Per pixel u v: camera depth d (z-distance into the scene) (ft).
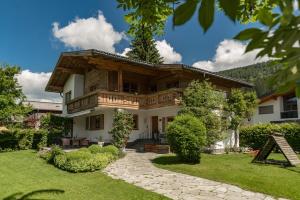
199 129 47.78
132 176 37.83
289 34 4.15
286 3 3.86
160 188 31.71
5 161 51.62
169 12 11.84
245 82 79.92
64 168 43.11
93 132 79.97
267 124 77.05
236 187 32.19
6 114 63.93
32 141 73.77
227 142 67.67
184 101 60.95
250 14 10.46
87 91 83.41
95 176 38.22
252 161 49.21
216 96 61.93
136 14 12.03
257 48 4.39
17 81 68.03
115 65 67.97
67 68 82.94
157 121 73.87
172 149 48.29
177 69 66.23
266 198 28.02
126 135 62.08
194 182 34.47
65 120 81.30
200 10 4.19
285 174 38.88
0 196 28.45
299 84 4.81
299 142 70.74
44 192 29.96
